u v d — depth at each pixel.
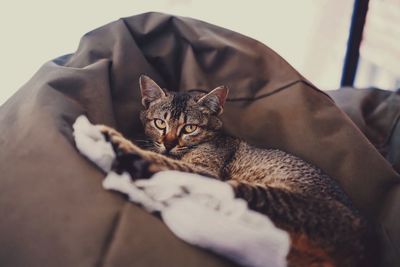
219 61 0.61
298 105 0.57
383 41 0.83
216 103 0.59
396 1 0.81
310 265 0.45
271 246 0.43
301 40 0.79
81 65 0.58
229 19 0.75
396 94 0.68
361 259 0.48
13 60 0.68
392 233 0.52
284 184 0.52
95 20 0.69
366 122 0.66
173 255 0.42
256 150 0.58
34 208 0.44
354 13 0.79
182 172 0.49
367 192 0.55
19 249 0.42
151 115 0.58
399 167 0.61
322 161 0.56
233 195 0.47
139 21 0.61
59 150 0.46
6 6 0.65
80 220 0.43
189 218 0.44
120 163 0.47
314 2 0.77
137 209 0.44
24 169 0.46
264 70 0.60
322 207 0.49
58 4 0.67
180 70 0.62
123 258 0.41
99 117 0.54
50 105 0.50
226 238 0.43
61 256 0.41
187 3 0.73
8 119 0.51
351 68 0.83
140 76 0.58
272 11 0.76
